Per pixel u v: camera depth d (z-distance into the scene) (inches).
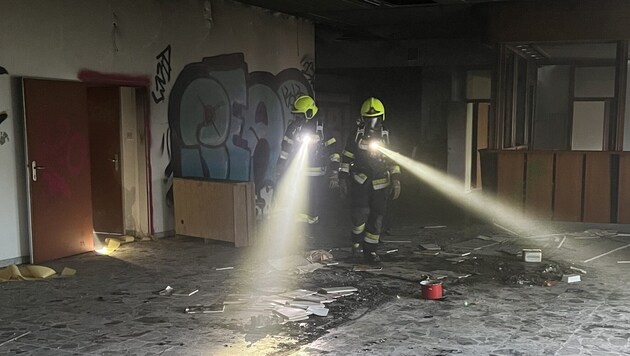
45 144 277.4
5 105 263.9
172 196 347.3
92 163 342.6
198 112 361.7
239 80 391.5
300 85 453.7
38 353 168.2
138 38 321.4
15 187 270.2
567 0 369.4
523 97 512.4
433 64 542.0
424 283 223.9
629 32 358.9
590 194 362.0
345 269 259.6
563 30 372.2
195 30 356.5
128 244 319.9
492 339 176.9
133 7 317.7
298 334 180.9
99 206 343.6
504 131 421.1
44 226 278.2
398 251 298.2
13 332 184.9
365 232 270.8
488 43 395.9
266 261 277.6
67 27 285.1
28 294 225.9
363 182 267.0
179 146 350.6
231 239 309.1
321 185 444.1
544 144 592.1
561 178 368.8
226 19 378.3
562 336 179.3
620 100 367.2
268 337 178.4
